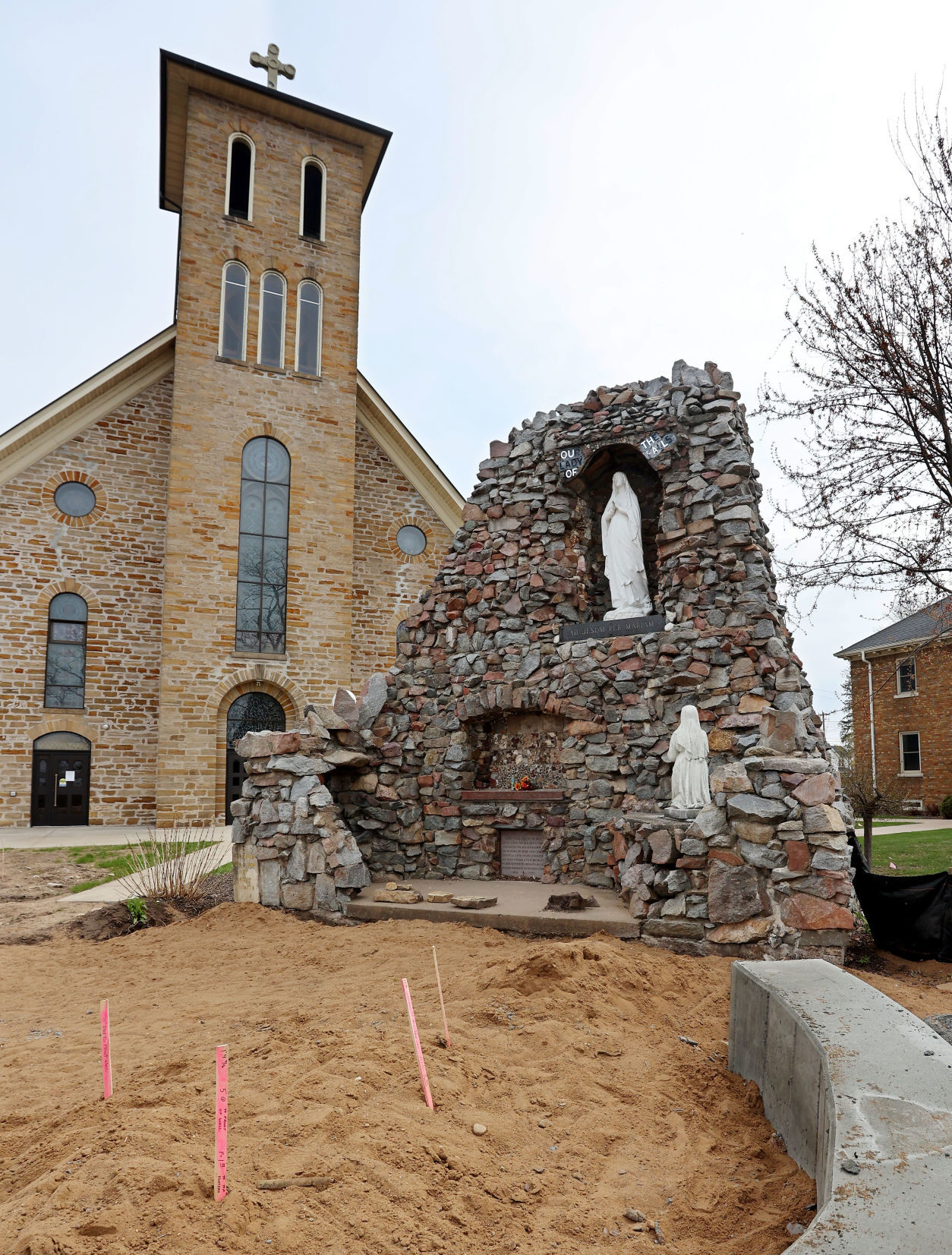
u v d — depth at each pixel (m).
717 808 8.55
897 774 31.09
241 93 25.67
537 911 9.38
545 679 12.04
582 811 11.42
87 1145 3.85
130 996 7.74
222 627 23.56
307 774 11.10
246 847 11.08
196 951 9.28
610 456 13.07
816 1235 2.64
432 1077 4.83
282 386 25.36
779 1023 4.71
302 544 25.06
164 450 24.80
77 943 10.23
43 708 22.72
